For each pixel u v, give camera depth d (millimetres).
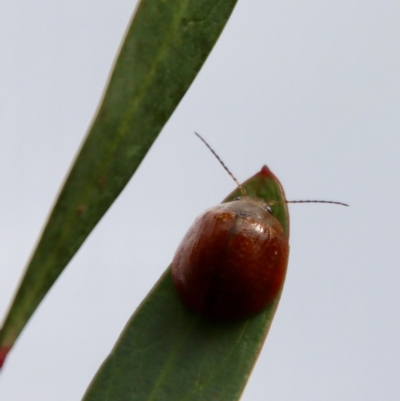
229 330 151
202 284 152
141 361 147
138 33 139
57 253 136
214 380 148
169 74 139
